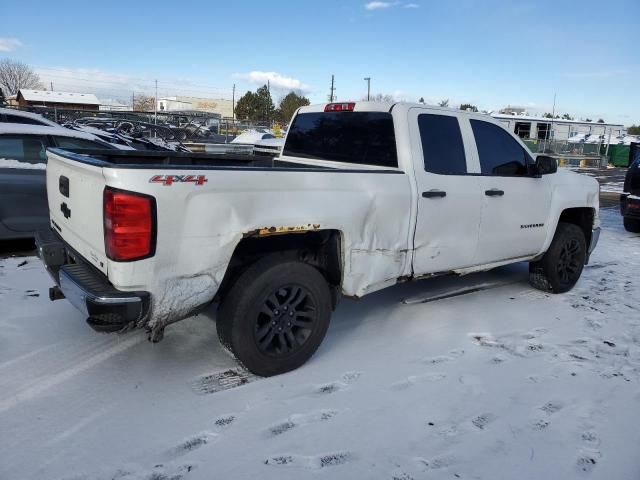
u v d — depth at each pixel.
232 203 3.07
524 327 4.62
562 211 5.39
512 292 5.64
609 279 6.42
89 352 3.71
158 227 2.83
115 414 3.01
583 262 5.79
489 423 3.09
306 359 3.64
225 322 3.31
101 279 3.03
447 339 4.27
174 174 2.86
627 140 39.38
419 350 4.03
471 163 4.56
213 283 3.10
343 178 3.60
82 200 3.19
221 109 94.06
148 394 3.23
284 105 81.81
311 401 3.23
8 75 75.31
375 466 2.67
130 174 2.75
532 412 3.23
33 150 6.23
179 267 2.96
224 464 2.63
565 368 3.85
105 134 12.14
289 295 3.48
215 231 3.03
